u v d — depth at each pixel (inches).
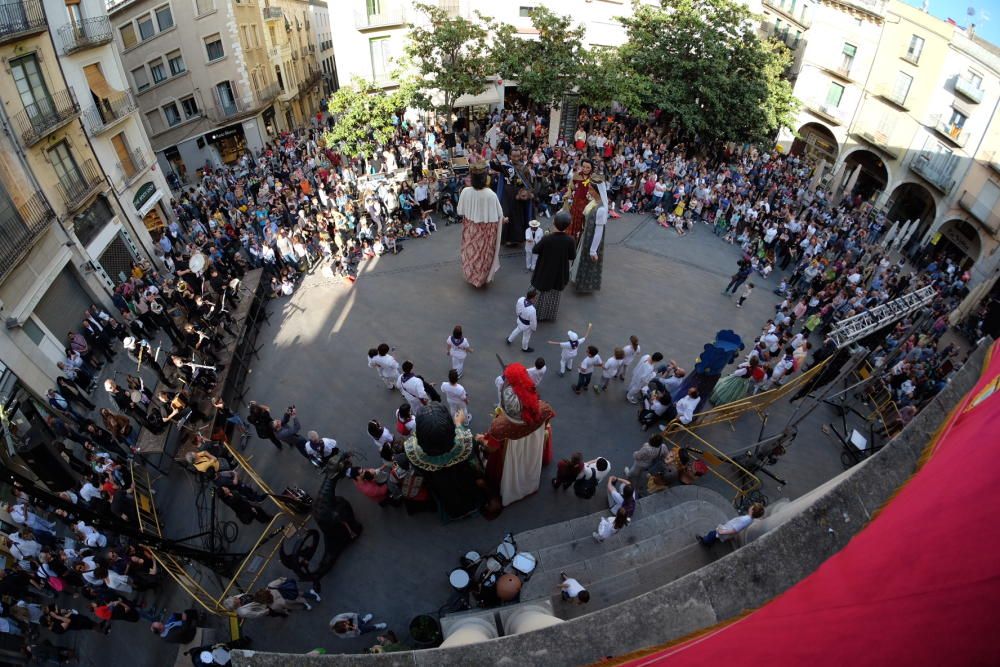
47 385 591.2
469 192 593.3
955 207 1018.1
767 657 88.5
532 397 346.9
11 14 645.9
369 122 903.1
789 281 729.0
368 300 647.8
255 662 191.8
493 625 303.7
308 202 874.8
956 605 60.2
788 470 472.7
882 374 541.0
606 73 971.9
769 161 1163.3
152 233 953.5
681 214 853.2
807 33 1307.8
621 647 167.0
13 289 579.8
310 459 441.7
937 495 92.1
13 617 371.9
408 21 1051.3
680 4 1082.1
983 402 122.4
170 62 1299.2
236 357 546.0
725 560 163.3
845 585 92.2
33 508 441.1
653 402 457.4
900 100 1131.9
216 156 1414.9
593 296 666.2
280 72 1596.9
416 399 450.0
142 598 391.5
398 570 382.0
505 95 1257.4
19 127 636.1
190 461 383.9
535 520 409.1
